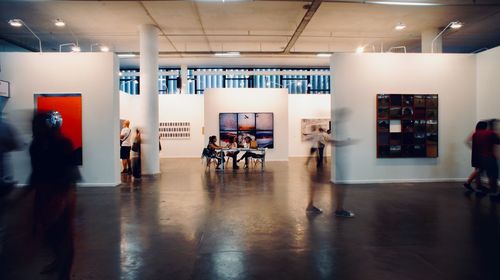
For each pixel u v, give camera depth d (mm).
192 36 11961
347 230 4434
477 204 5965
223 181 8977
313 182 8734
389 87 8602
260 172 10992
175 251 3695
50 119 2836
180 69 18219
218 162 12336
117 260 3447
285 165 13234
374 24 10719
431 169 8750
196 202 6262
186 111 17484
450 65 8750
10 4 8688
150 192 7348
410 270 3152
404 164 8672
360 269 3182
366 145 8570
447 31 11477
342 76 8508
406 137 8602
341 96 8508
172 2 8688
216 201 6344
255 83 19188
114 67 8367
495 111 8188
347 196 6754
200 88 19234
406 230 4422
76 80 8273
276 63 17000
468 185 7301
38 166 2818
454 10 9391
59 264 2939
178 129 17484
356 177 8562
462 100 8773
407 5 8867
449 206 5805
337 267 3234
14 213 5281
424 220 4906
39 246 3834
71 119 8266
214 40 12539
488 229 4445
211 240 4062
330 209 5645
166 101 17438
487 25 10781
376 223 4762
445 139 8758
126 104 16266
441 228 4496
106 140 8289
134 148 9695
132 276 3062
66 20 10078
